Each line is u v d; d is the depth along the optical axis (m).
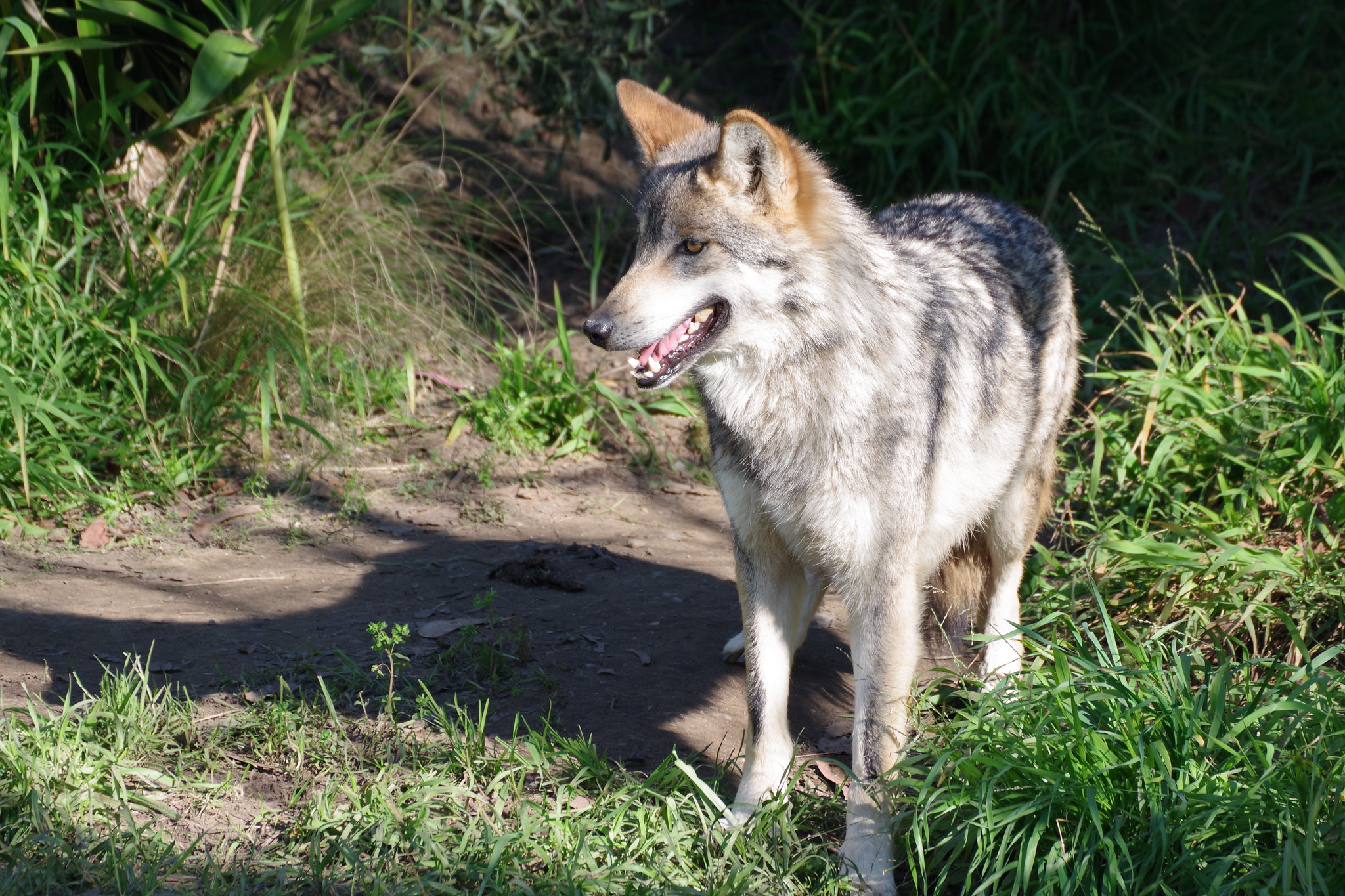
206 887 4.61
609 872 4.85
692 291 5.54
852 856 5.25
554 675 6.94
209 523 8.98
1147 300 12.52
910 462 5.58
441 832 5.05
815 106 16.17
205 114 10.75
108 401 9.62
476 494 9.97
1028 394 6.91
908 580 5.64
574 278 14.16
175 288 10.11
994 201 7.69
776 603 5.82
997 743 5.35
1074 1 16.34
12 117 9.52
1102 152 14.84
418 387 11.61
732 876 4.88
